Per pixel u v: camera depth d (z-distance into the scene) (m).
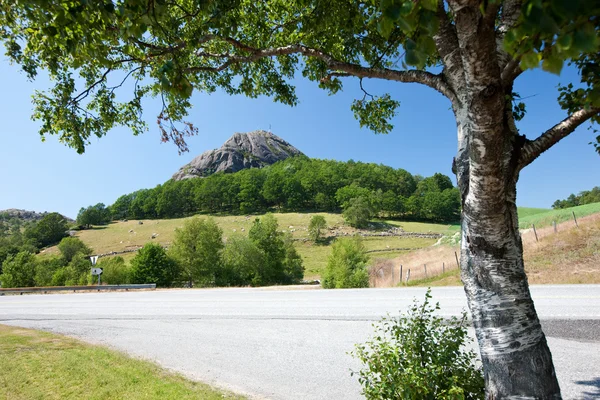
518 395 2.32
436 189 121.75
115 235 102.12
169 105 5.98
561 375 5.04
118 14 2.52
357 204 93.44
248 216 112.62
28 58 4.49
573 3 0.99
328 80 5.26
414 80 3.50
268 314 10.39
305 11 5.33
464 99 2.80
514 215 2.60
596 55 2.80
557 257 15.65
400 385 2.90
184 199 135.25
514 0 2.66
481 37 1.76
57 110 4.71
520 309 2.39
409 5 1.33
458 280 16.28
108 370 5.83
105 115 5.53
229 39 4.25
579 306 8.57
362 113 6.58
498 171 2.17
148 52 4.22
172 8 5.09
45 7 2.46
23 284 41.72
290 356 6.64
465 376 3.07
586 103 2.45
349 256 24.84
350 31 4.64
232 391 5.10
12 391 4.96
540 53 1.35
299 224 95.38
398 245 68.31
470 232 2.51
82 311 12.60
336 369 5.91
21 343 7.61
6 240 100.44
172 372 5.94
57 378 5.43
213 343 7.70
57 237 106.44
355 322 8.77
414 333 3.38
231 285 41.84
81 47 3.12
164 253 44.25
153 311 11.98
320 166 161.00
